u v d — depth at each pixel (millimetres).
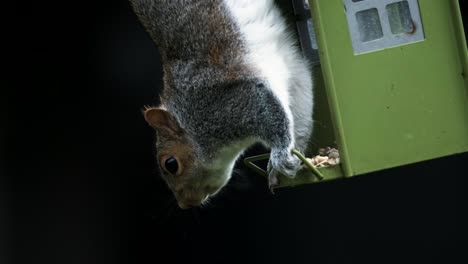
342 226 15961
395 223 15852
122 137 16156
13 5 16344
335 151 11500
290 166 10680
